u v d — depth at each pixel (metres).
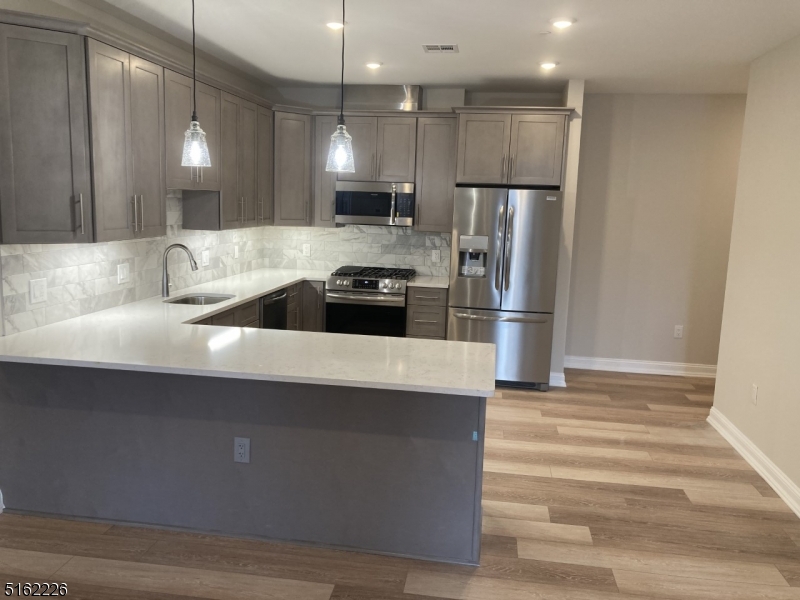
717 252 5.73
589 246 5.88
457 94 5.57
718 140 5.59
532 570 2.65
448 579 2.57
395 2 3.22
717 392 4.53
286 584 2.50
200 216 4.46
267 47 4.21
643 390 5.39
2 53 2.73
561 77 4.98
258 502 2.79
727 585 2.60
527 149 5.11
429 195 5.50
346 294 5.41
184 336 3.03
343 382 2.37
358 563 2.66
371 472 2.69
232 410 2.74
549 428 4.40
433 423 2.61
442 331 5.39
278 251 6.15
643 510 3.22
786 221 3.59
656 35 3.69
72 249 3.38
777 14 3.23
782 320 3.58
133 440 2.84
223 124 4.40
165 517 2.87
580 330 6.04
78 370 2.82
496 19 3.47
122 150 3.23
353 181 5.57
